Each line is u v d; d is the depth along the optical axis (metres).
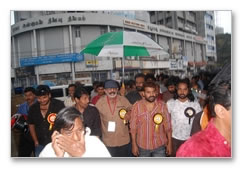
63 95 4.43
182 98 1.83
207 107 0.88
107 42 2.27
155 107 1.69
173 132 1.85
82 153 1.13
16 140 2.00
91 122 1.68
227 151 0.78
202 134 0.81
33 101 2.19
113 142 1.87
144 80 2.31
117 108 1.89
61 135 1.12
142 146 1.72
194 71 5.34
